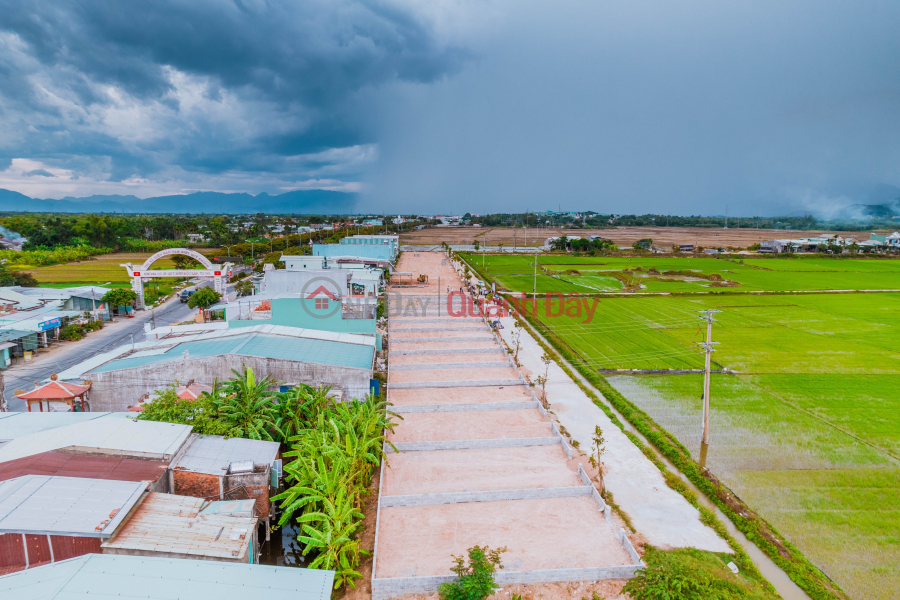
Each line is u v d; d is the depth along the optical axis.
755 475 32.91
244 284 91.38
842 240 186.00
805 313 79.12
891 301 88.81
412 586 22.97
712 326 70.81
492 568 23.12
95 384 35.69
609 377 50.66
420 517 28.28
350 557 24.75
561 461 34.81
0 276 85.44
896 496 30.80
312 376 37.69
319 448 27.41
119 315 75.31
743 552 25.89
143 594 16.78
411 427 39.66
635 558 24.83
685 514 29.20
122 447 25.77
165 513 22.41
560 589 23.27
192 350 38.84
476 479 32.34
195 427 29.52
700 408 43.12
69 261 138.25
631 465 34.53
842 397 45.41
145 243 174.62
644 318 75.38
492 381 49.09
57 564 17.69
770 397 45.44
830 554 26.02
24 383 45.38
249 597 17.33
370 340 45.97
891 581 24.19
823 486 31.80
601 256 160.12
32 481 22.30
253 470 27.06
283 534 28.53
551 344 62.44
